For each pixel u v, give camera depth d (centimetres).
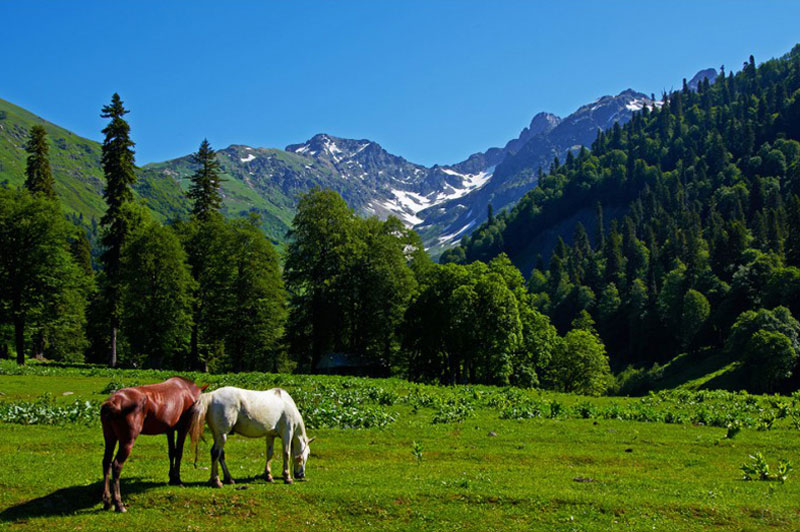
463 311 6088
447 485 1560
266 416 1549
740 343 10131
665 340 14088
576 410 2983
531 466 1905
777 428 2597
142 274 5944
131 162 6369
